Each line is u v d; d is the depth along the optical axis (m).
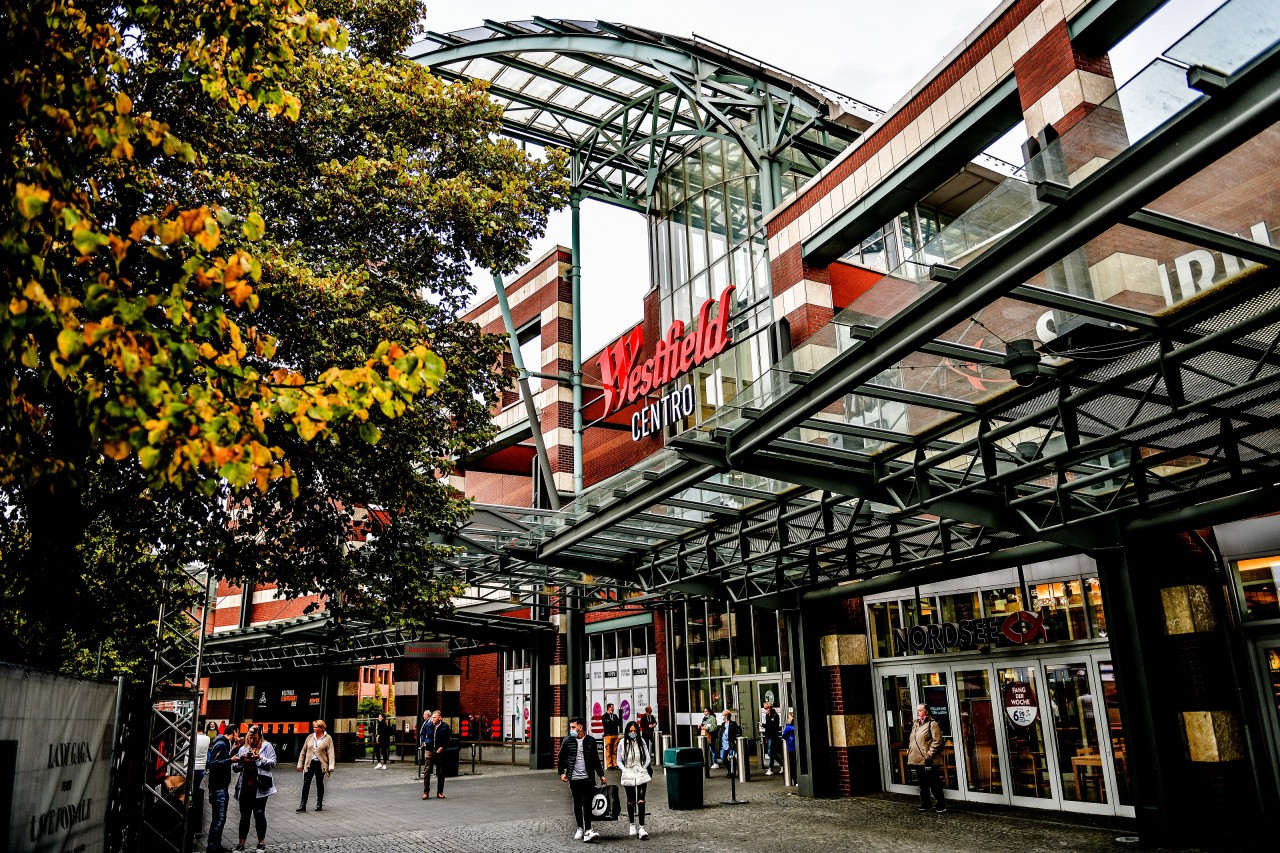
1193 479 11.55
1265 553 12.30
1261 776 11.86
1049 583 15.16
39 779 5.95
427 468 12.56
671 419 25.00
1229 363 9.01
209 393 3.94
